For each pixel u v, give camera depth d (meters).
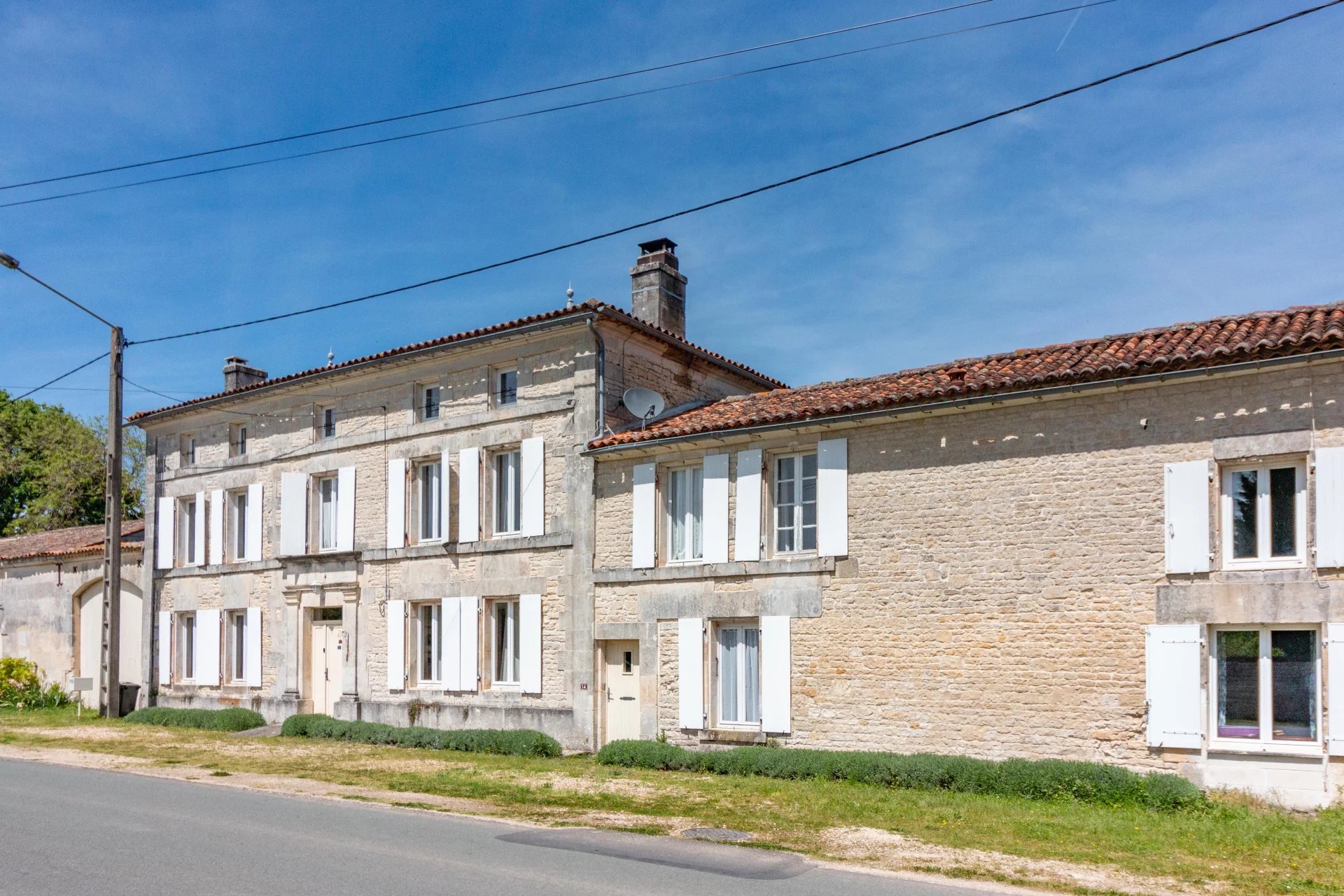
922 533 13.09
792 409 14.44
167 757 15.13
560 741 15.98
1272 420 10.98
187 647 22.52
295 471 20.42
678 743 14.78
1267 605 10.80
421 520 18.55
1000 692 12.34
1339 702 10.36
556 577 16.38
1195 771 11.09
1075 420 12.18
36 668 25.38
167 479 23.06
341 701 19.08
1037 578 12.24
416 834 9.23
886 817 10.23
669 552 15.48
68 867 7.75
